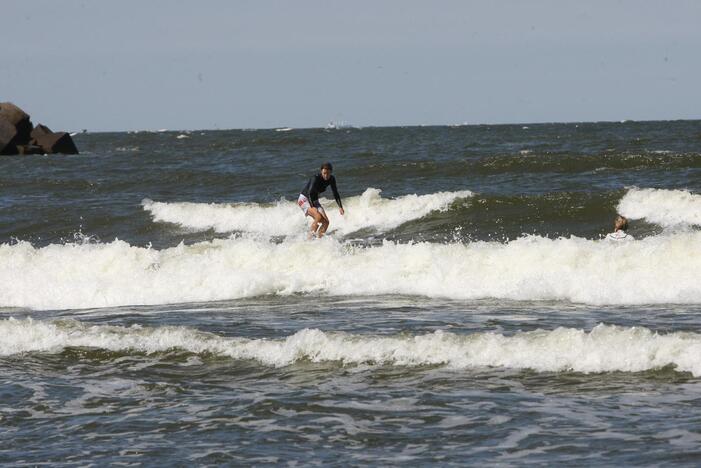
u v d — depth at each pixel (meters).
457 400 29.66
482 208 76.69
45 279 61.19
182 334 38.97
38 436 27.86
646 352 32.34
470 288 51.19
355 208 79.94
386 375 32.84
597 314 42.28
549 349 33.47
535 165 111.69
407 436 26.48
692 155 110.38
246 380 33.38
